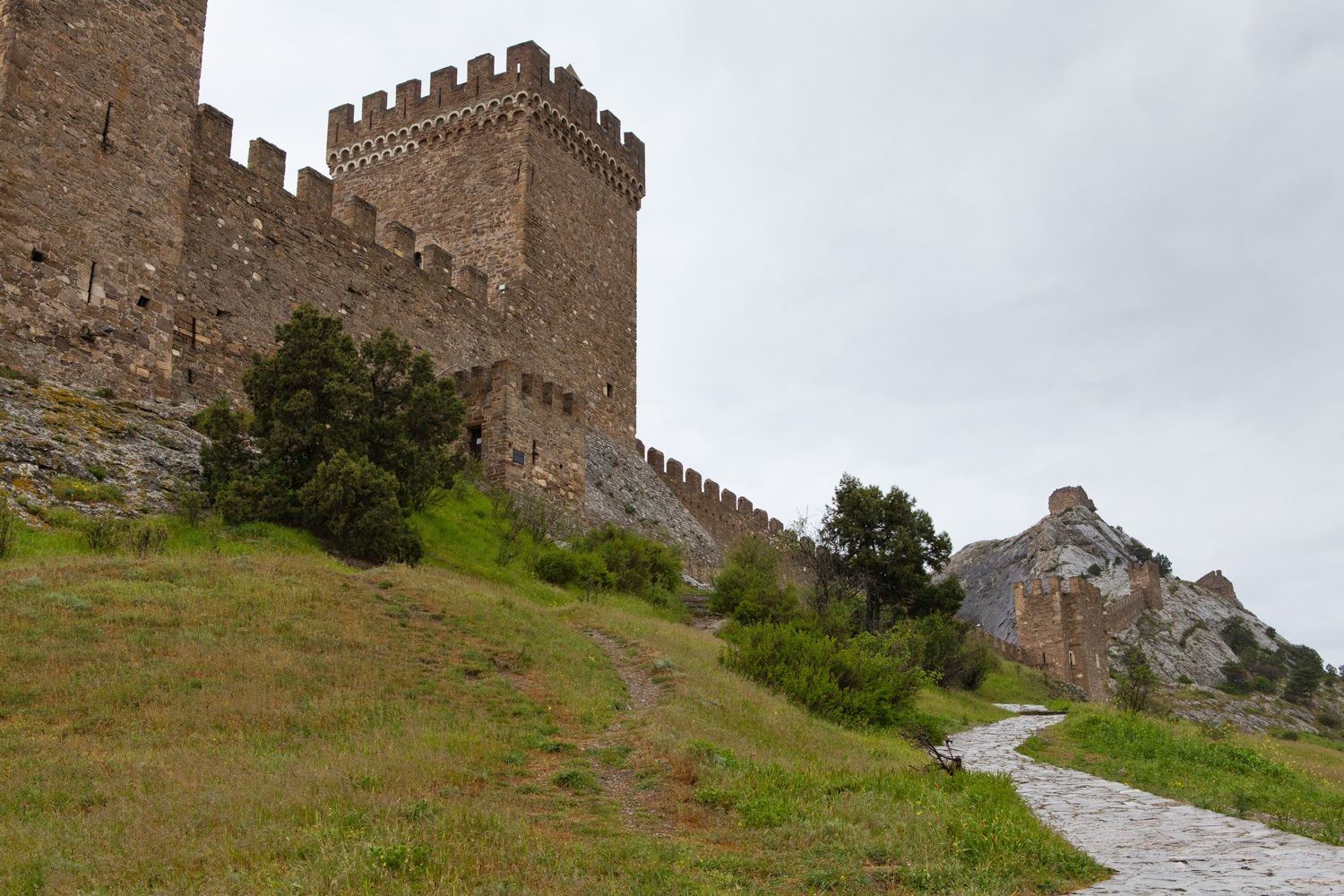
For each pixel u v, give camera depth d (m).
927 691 39.16
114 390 28.20
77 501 23.16
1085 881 11.24
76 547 21.45
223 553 23.05
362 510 26.45
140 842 10.06
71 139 28.31
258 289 35.19
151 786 11.72
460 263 51.12
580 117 55.38
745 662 25.14
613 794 13.73
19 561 19.80
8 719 13.62
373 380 29.95
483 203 51.34
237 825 10.62
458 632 20.89
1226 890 10.31
